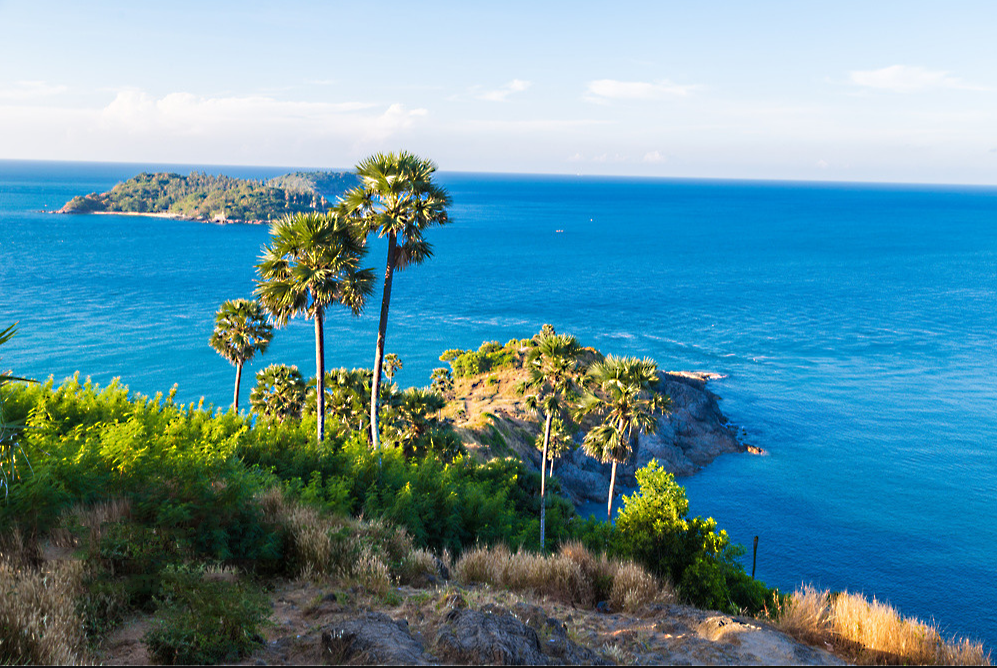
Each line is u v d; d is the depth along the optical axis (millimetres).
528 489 40062
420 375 124438
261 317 44062
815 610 8641
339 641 6430
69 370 116750
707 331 162125
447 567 11188
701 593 13578
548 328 77062
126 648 6285
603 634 8094
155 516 9188
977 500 75188
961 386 118938
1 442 8297
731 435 92062
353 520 13156
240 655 6320
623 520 16797
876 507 73000
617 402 43156
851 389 116125
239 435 17125
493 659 6184
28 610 6039
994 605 54469
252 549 9500
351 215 28344
